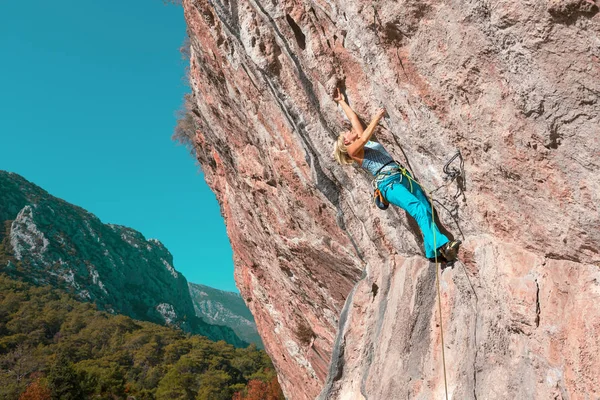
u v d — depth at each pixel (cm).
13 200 17225
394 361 561
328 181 677
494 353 422
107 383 5481
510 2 285
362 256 729
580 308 342
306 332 1246
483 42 318
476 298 466
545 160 325
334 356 705
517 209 377
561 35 270
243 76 733
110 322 10619
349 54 466
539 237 369
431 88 380
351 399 647
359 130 470
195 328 19812
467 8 315
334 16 448
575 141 298
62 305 11794
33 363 6756
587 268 343
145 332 10381
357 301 706
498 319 426
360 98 483
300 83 571
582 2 249
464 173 407
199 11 736
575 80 277
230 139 988
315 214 812
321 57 498
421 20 356
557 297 362
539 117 310
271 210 968
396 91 416
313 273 993
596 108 277
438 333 510
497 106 336
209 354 9394
